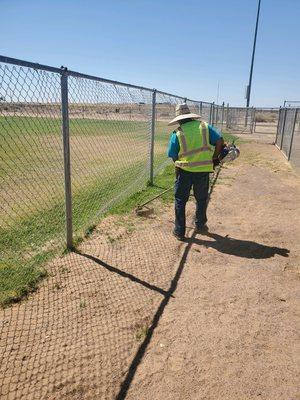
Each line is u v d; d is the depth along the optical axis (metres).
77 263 4.29
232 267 4.41
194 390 2.58
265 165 12.04
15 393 2.49
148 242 5.01
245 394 2.56
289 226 5.91
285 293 3.88
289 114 14.00
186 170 4.88
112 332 3.14
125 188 7.48
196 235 5.36
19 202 6.40
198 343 3.06
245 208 6.86
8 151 9.68
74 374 2.67
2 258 4.26
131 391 2.56
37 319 3.26
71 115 4.94
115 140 14.05
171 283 3.99
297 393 2.59
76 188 7.46
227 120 29.78
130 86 5.91
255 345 3.06
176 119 4.94
